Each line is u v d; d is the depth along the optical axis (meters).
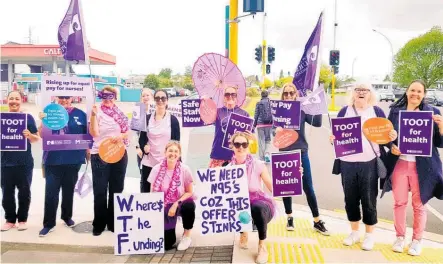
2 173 4.84
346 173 4.36
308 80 5.25
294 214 6.10
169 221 4.38
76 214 5.67
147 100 5.03
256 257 4.04
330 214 6.13
